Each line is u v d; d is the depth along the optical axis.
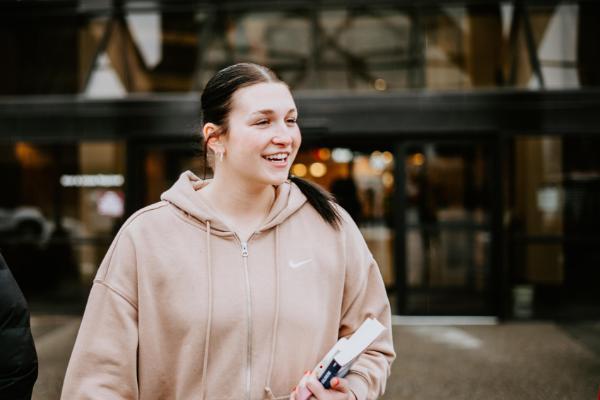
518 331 6.92
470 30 7.73
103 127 7.77
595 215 7.39
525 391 4.80
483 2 7.70
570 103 7.34
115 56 8.01
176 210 1.50
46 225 7.94
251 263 1.47
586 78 7.59
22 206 7.96
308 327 1.46
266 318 1.43
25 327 1.75
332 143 8.05
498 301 7.44
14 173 7.95
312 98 7.57
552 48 7.66
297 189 1.59
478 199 7.53
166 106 7.68
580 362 5.59
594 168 7.40
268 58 7.89
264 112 1.42
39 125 7.83
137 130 7.72
